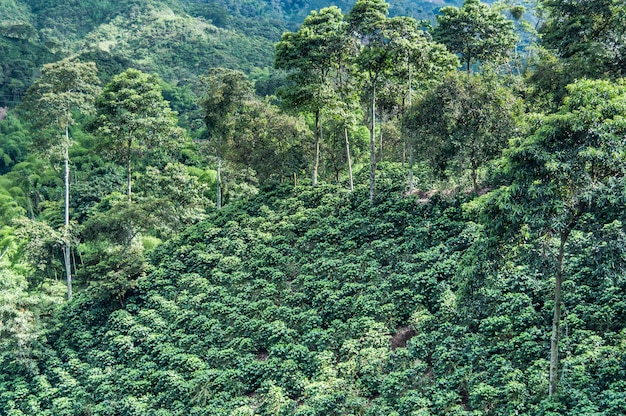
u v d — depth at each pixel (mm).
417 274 29047
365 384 24500
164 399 29172
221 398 27391
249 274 36375
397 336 26922
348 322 28281
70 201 70562
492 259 19844
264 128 50469
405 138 37312
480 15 50562
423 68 41844
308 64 44719
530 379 20609
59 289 43125
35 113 49125
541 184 18000
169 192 48219
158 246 47250
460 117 33969
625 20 35688
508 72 54188
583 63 35562
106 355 34719
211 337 32062
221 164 59375
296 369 26953
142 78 49000
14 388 35250
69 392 33406
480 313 23609
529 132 19516
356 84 46250
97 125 48719
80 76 50250
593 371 19922
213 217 49188
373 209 38312
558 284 19156
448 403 21312
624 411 17562
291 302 31891
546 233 19016
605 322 22078
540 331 22547
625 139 17453
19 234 46188
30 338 36844
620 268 17828
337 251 35406
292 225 40250
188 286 38500
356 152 54469
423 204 37094
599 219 17938
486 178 35438
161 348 33000
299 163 50250
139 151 50875
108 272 40062
